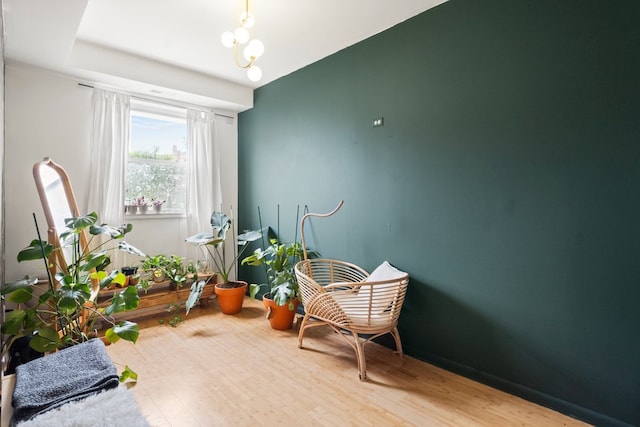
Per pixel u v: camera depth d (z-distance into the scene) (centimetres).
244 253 425
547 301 192
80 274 233
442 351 237
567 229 185
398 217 262
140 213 356
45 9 207
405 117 257
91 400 117
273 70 352
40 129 296
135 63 317
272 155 382
